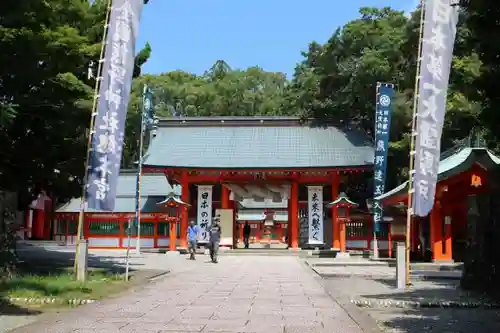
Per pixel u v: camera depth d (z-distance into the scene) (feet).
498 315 37.50
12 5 42.19
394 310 40.06
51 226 150.41
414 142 53.16
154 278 62.13
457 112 84.43
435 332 30.99
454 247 97.35
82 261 51.62
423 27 52.21
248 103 228.43
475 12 36.17
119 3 54.03
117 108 53.42
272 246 172.35
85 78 64.49
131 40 54.13
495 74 36.86
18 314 34.06
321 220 129.90
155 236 137.08
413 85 129.18
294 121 140.05
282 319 33.73
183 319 33.32
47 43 50.60
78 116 58.80
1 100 51.65
